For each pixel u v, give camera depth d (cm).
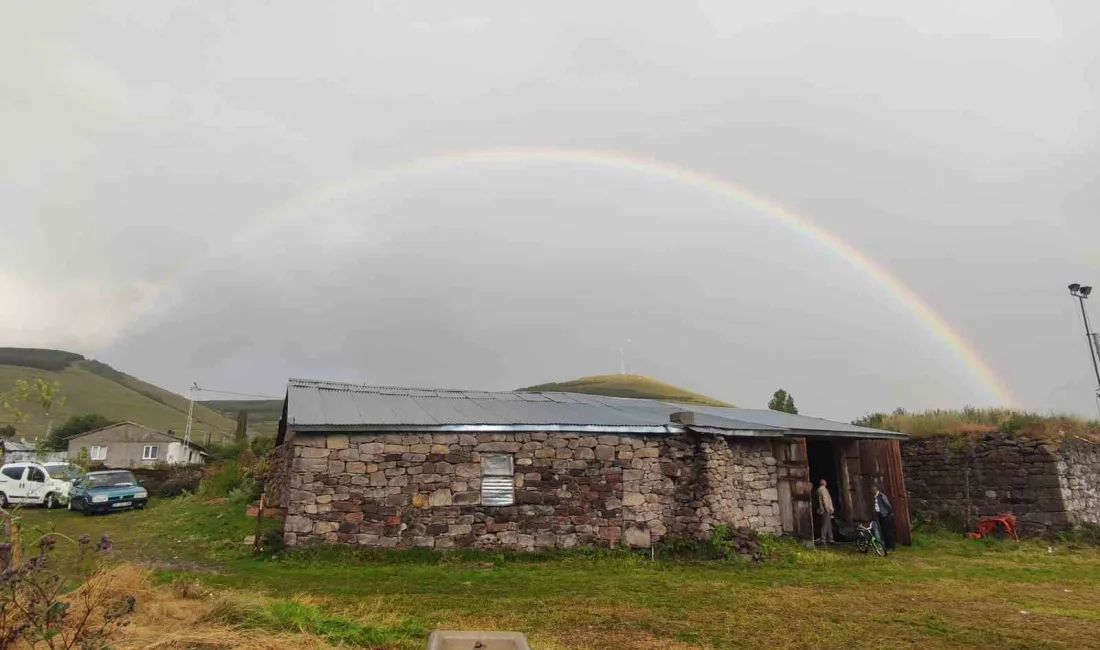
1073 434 1975
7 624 466
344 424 1281
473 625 730
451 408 1548
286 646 547
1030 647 723
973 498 1964
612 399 2117
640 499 1438
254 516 1594
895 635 762
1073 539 1728
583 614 823
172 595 669
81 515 1877
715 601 930
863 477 1788
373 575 1070
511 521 1352
